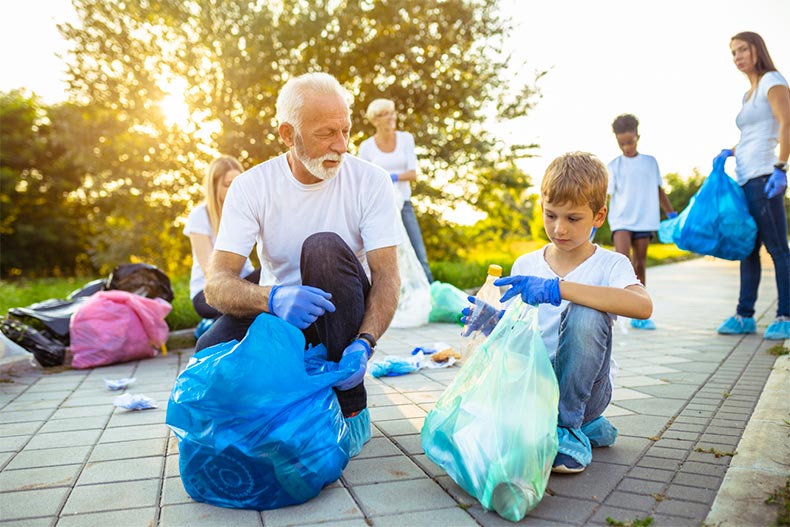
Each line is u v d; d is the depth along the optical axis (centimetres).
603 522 186
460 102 1417
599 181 225
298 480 200
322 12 1362
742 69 485
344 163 265
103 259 1549
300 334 211
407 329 570
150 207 1462
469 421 204
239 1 1323
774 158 479
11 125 2406
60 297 795
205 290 251
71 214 2500
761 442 239
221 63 1313
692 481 212
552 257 246
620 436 262
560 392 227
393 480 222
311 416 207
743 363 400
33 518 199
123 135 1402
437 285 624
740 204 486
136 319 481
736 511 185
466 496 207
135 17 1350
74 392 382
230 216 257
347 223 266
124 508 206
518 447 191
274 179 259
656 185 575
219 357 205
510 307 221
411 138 656
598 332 220
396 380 375
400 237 268
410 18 1426
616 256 234
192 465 206
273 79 1391
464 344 297
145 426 300
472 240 1603
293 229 263
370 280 280
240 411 198
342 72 1437
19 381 418
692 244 502
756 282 514
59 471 241
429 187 1450
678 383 352
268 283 287
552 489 211
